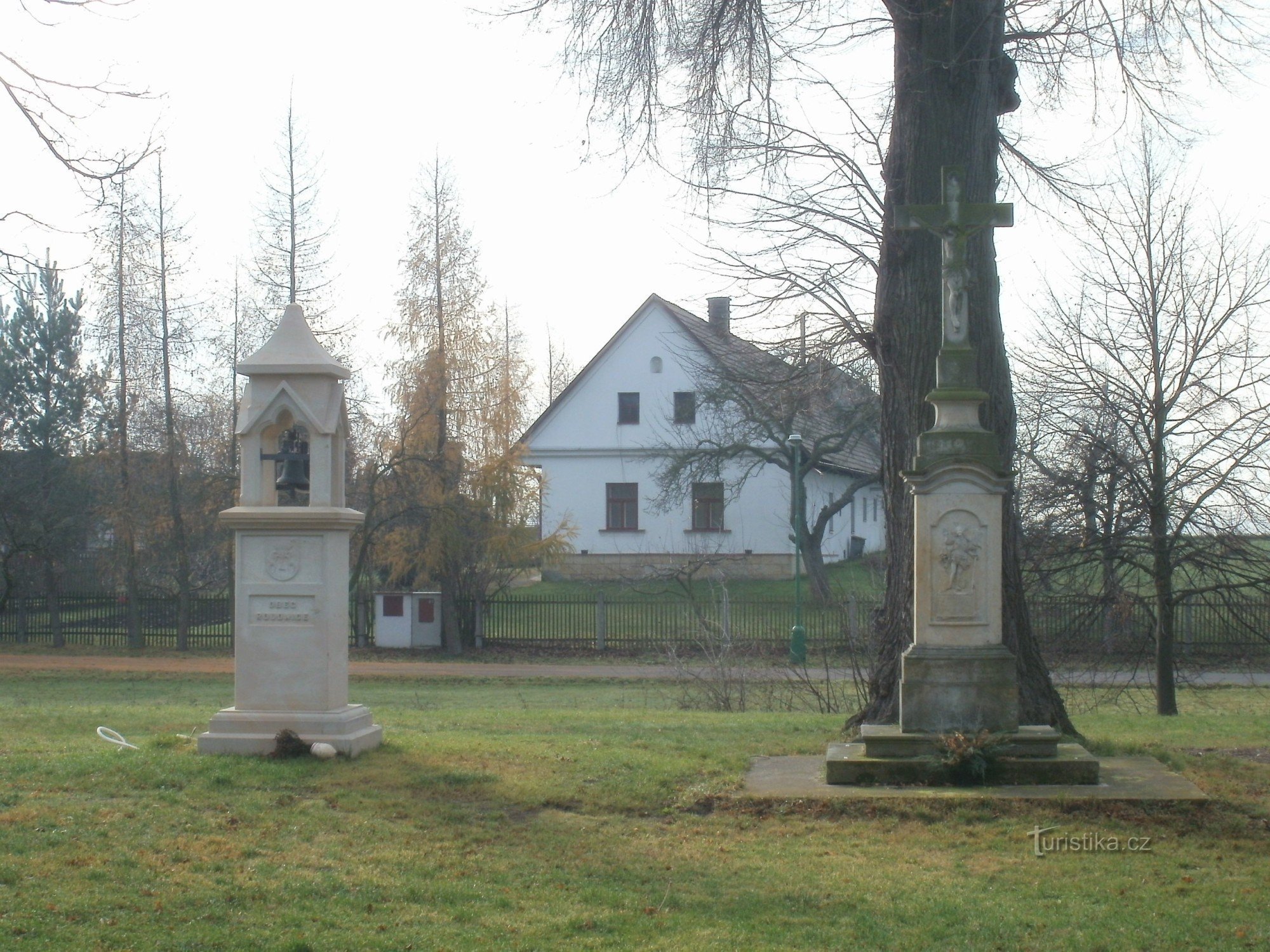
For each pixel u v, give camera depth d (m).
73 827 7.07
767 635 29.81
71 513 35.91
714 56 12.08
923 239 11.18
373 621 32.38
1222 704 20.81
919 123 11.09
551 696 23.11
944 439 8.98
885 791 8.34
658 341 45.53
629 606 32.38
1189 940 5.61
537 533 35.03
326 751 9.14
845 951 5.46
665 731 11.84
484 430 31.81
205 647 33.62
